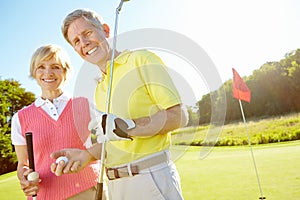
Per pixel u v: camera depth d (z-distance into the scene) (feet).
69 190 6.68
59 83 7.17
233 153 31.60
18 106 76.43
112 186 5.05
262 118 55.42
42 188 6.68
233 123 46.14
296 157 25.93
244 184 19.27
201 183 20.25
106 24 5.40
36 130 6.88
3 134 59.36
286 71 57.00
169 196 4.74
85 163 5.24
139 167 4.75
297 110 54.54
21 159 7.14
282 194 16.53
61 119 6.85
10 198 22.72
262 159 26.73
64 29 5.30
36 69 7.08
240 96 22.39
